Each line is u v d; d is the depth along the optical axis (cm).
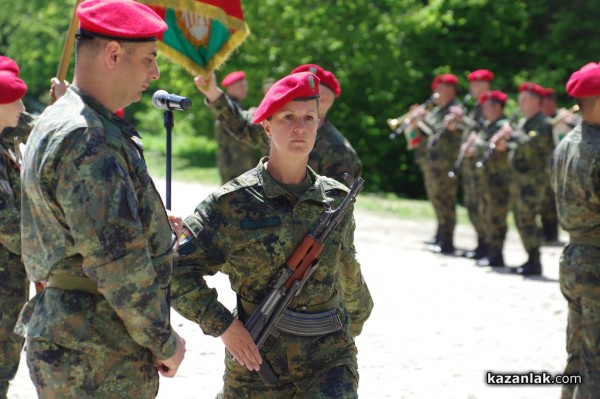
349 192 774
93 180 598
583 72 996
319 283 768
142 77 639
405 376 1295
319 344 762
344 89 4559
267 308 746
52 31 6147
